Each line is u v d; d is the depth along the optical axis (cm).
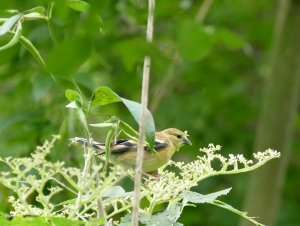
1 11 644
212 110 1630
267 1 1667
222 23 1638
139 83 1520
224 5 1647
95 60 1445
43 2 644
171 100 1605
